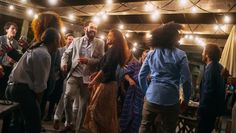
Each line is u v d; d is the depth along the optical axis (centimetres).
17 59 305
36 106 245
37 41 253
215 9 622
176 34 276
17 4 827
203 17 786
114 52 350
